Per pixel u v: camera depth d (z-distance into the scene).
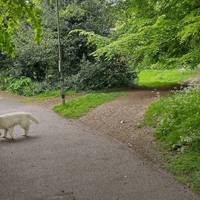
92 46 23.05
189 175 8.12
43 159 9.74
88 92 20.83
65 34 23.16
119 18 14.33
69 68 23.25
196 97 12.30
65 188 7.74
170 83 22.91
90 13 23.61
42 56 23.47
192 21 10.36
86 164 9.21
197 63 12.27
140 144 10.66
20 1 6.60
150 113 12.62
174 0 11.21
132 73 22.02
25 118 12.27
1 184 8.12
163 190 7.48
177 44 12.43
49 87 22.58
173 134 10.23
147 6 12.46
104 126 13.20
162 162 9.09
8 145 11.28
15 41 24.00
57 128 13.39
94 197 7.26
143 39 12.77
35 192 7.59
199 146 9.31
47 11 22.84
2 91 24.64
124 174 8.43
